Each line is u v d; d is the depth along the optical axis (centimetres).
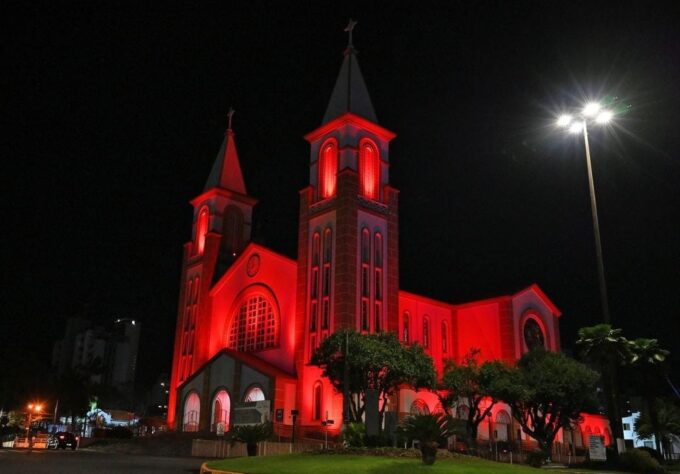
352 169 5084
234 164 6862
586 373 4512
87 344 15388
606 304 3322
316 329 4816
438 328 5850
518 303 5844
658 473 2942
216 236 6350
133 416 11281
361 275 4841
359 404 3978
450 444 4122
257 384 4834
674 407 6450
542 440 4534
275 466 2058
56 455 3744
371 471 1870
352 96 5353
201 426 5234
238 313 5791
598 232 3353
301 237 5219
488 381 4316
